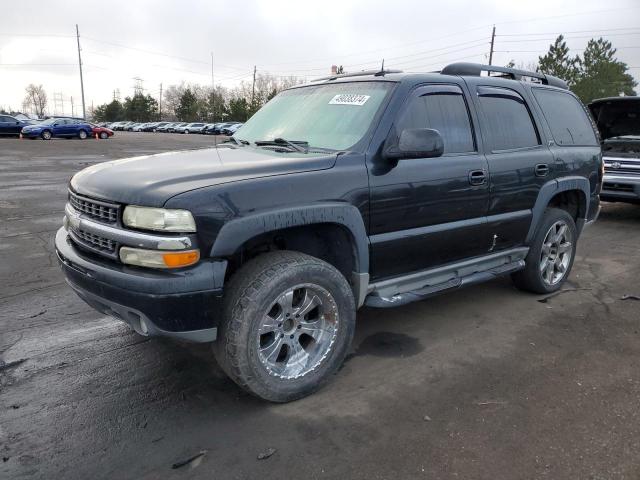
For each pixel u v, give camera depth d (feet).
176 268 8.79
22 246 21.50
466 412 9.98
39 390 10.68
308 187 9.99
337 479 8.18
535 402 10.34
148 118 330.54
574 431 9.39
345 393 10.66
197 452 8.80
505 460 8.61
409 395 10.60
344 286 10.56
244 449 8.88
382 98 11.87
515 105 14.97
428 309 15.33
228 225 9.00
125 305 9.14
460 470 8.38
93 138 124.77
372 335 13.48
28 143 94.73
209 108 302.45
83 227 10.05
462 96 13.35
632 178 27.55
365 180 10.81
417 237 11.93
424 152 10.69
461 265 13.47
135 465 8.48
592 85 165.48
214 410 10.03
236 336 9.39
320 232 11.07
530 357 12.29
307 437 9.21
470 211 13.07
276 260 9.82
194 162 10.78
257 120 14.39
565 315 14.96
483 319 14.60
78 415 9.84
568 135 16.78
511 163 13.99
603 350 12.67
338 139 11.60
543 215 15.72
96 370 11.50
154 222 8.81
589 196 17.33
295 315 10.23
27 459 8.59
